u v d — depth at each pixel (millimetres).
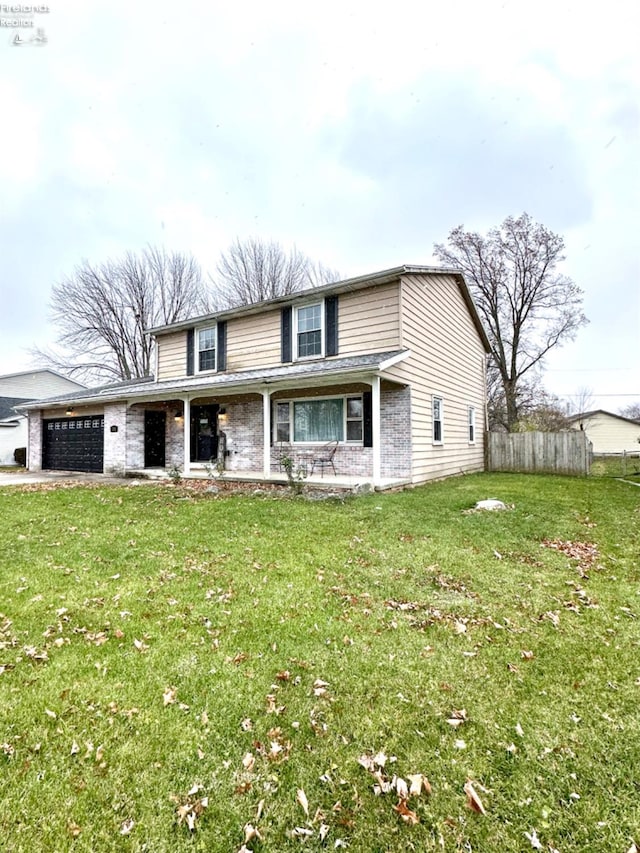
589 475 13492
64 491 8938
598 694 2572
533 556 4887
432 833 1756
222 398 12773
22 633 3115
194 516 6477
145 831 1740
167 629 3238
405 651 3004
